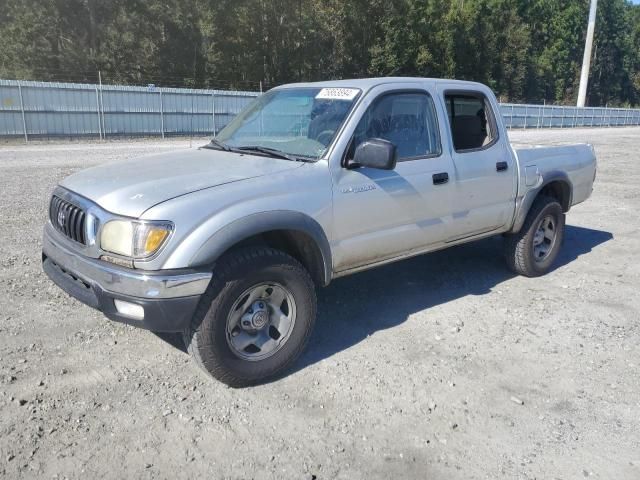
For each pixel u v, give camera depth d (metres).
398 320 4.63
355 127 3.96
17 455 2.82
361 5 48.03
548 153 5.78
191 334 3.35
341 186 3.85
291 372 3.76
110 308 3.25
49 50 41.94
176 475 2.74
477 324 4.59
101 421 3.12
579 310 4.95
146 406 3.28
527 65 70.88
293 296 3.64
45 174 12.05
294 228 3.55
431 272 5.89
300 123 4.24
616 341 4.34
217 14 43.66
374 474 2.81
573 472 2.87
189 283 3.16
